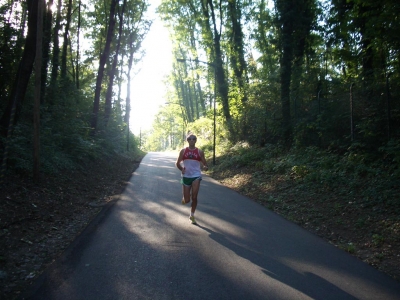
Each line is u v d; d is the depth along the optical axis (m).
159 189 11.80
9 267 4.52
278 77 18.38
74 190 9.82
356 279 4.29
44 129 11.65
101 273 4.30
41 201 7.75
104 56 19.95
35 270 4.48
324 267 4.69
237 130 22.62
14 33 11.81
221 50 25.91
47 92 15.02
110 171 16.38
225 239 5.89
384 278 4.36
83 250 5.20
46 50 13.75
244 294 3.77
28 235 5.82
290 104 16.39
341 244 5.86
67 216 7.44
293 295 3.78
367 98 11.37
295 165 11.95
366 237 6.05
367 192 7.93
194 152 7.04
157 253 5.08
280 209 8.72
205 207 8.72
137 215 7.67
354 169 9.65
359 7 12.17
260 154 16.42
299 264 4.78
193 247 5.40
